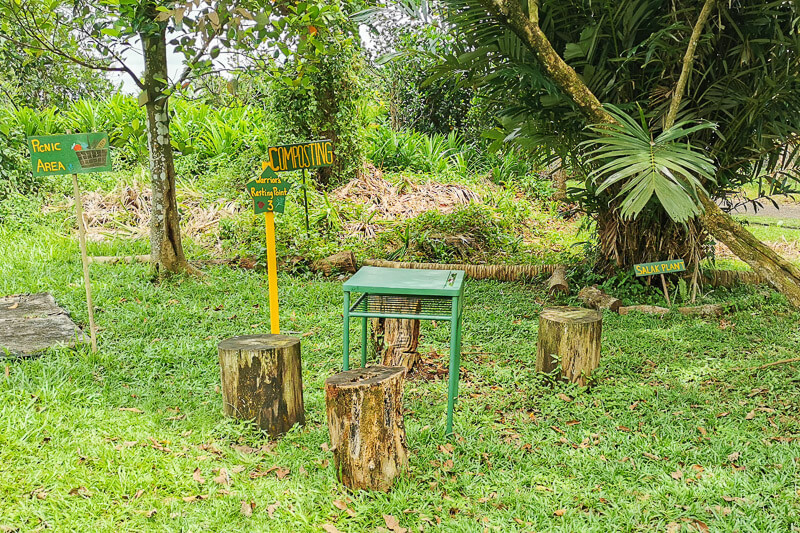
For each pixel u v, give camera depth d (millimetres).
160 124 6316
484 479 3162
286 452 3361
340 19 6703
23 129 10406
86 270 4457
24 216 8461
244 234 8047
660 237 6559
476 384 4414
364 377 3090
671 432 3559
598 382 4348
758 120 5695
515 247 8586
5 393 3680
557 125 6012
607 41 5695
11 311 5062
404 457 3143
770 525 2705
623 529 2740
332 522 2816
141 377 4270
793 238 9688
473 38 5555
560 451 3434
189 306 5785
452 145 13883
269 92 9945
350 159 10312
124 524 2678
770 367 4500
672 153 3723
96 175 10250
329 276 7180
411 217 9242
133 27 5305
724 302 6258
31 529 2607
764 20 5309
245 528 2723
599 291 6395
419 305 3660
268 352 3506
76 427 3447
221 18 5094
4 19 5734
